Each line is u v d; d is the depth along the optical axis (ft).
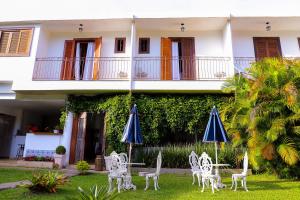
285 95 24.59
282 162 25.84
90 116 41.86
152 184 23.85
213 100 34.40
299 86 25.17
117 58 38.14
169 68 36.88
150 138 33.83
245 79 29.35
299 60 27.02
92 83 33.94
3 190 18.85
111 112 34.14
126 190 20.68
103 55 39.06
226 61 35.99
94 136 43.19
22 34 37.35
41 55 37.76
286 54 38.32
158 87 33.40
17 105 42.68
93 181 24.21
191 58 38.32
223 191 20.35
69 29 39.32
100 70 37.78
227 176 29.53
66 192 18.86
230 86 30.53
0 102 40.09
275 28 38.58
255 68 28.50
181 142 37.06
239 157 28.73
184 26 37.93
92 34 40.14
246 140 28.14
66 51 39.40
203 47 38.88
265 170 30.50
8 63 36.17
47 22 37.14
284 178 27.07
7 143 43.50
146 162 32.53
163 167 32.01
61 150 33.76
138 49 39.09
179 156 32.22
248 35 39.45
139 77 36.96
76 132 35.99
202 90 33.47
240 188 21.76
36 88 34.58
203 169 22.31
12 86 35.12
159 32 39.78
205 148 32.32
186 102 34.47
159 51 38.91
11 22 37.45
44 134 36.22
